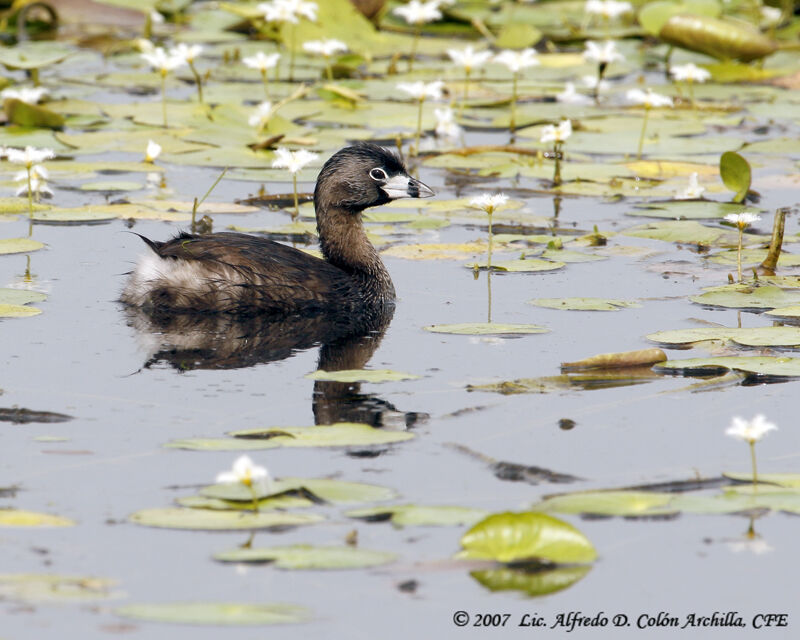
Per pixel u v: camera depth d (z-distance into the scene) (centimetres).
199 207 1631
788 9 3069
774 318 1216
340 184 1372
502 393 1004
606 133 2144
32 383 1012
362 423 928
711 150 2022
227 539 734
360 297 1318
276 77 2516
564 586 701
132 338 1159
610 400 988
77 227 1554
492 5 3441
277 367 1077
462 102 2300
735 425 894
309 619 649
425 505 777
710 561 732
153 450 868
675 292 1316
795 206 1692
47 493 794
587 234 1568
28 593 666
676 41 2594
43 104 2216
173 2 3161
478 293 1323
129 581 683
